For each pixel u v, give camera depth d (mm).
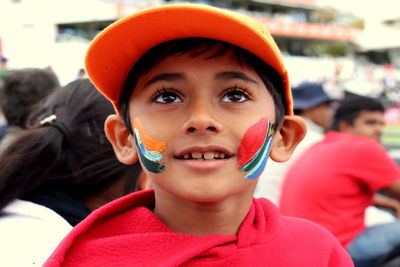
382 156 2133
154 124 853
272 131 920
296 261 944
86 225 960
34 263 1029
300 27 24344
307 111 2959
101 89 1006
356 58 25797
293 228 1016
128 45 897
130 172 1271
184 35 861
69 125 1226
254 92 878
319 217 2123
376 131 2357
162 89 855
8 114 1988
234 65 855
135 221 969
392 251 2082
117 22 866
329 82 13219
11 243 1056
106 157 1236
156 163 850
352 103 2348
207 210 909
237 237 931
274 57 883
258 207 1016
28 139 1193
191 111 833
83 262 931
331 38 25688
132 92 925
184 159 832
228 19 816
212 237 907
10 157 1173
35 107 1749
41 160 1180
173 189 838
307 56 25250
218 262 888
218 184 821
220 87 849
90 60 947
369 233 2129
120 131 1002
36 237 1071
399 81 15578
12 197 1151
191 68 840
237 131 843
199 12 813
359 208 2164
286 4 27375
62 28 11914
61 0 7766
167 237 911
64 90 1331
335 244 1049
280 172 2621
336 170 2133
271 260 926
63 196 1214
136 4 12250
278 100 952
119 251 923
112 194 1293
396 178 2131
